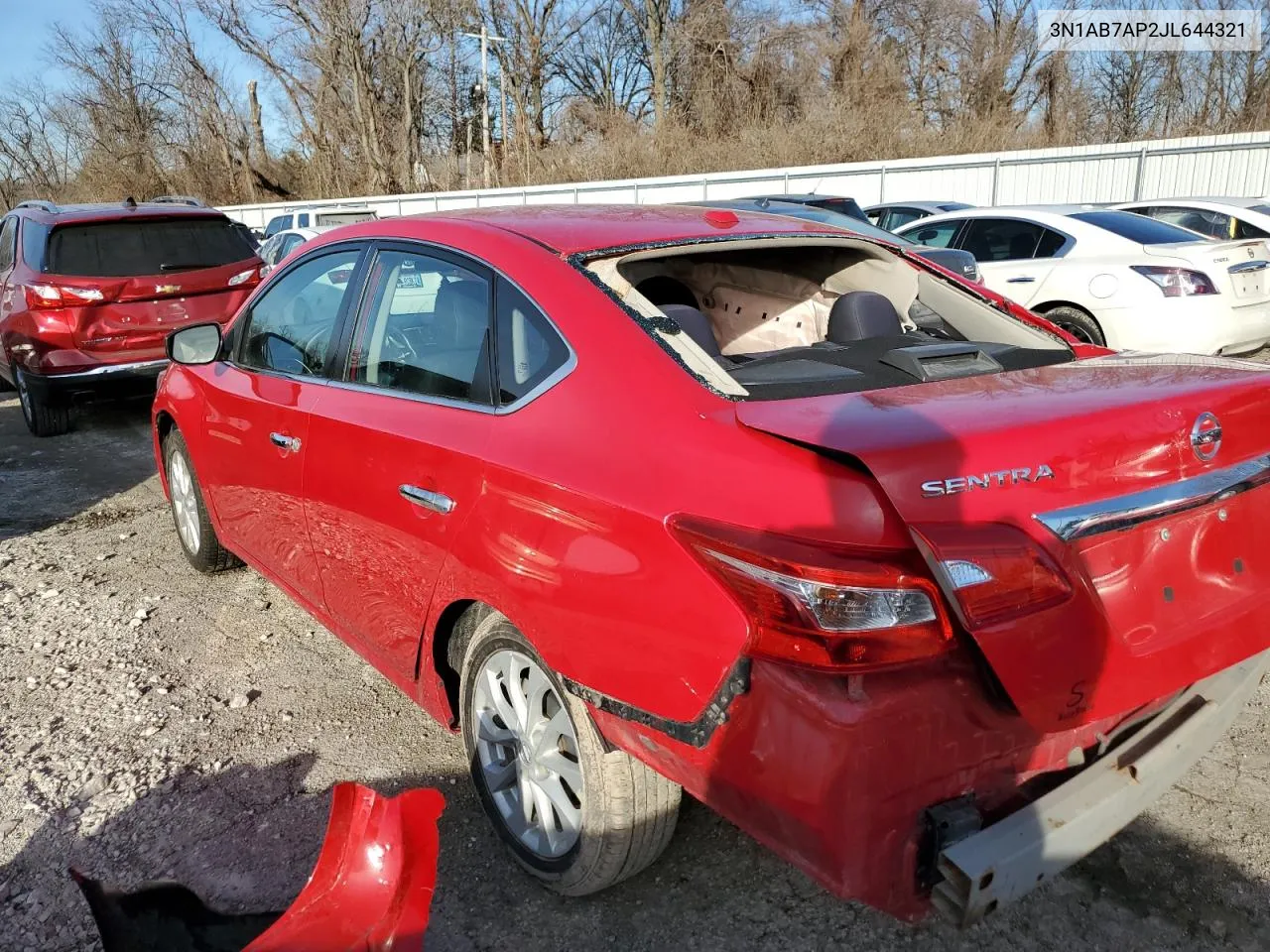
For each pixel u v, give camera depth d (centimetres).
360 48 3922
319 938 180
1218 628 212
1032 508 185
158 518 577
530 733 247
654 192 2528
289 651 401
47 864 277
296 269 360
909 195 2275
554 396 234
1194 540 212
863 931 242
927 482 174
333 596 326
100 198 4444
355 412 296
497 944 242
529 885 262
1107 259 805
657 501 198
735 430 198
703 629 187
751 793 185
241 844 282
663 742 201
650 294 397
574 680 216
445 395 269
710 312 401
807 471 183
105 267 750
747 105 3512
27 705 362
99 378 741
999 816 189
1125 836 269
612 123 3409
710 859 268
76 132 4472
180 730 343
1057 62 3275
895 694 174
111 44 4238
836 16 3503
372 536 289
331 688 370
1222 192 2002
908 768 176
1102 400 204
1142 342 780
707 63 3625
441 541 255
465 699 269
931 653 175
